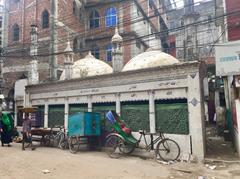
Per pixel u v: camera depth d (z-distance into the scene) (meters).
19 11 27.08
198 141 9.90
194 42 26.52
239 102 9.82
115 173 7.72
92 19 29.59
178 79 10.72
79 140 12.41
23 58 25.48
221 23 16.48
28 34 26.00
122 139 10.91
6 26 27.52
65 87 15.27
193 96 10.21
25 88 18.00
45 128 14.91
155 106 11.39
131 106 12.27
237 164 8.93
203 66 11.69
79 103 14.40
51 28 24.30
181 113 10.60
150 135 11.06
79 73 17.98
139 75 11.98
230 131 14.17
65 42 25.77
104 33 28.19
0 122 14.24
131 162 9.66
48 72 23.75
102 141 12.93
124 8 27.27
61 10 25.64
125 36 25.81
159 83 11.27
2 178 7.06
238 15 14.12
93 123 12.48
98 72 18.33
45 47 24.39
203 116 10.81
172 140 10.19
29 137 13.16
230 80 12.77
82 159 9.92
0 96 22.62
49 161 9.31
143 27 28.94
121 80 12.63
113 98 12.91
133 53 25.53
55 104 15.85
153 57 15.10
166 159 10.22
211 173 7.98
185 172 8.11
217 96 21.34
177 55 28.11
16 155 10.58
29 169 8.09
